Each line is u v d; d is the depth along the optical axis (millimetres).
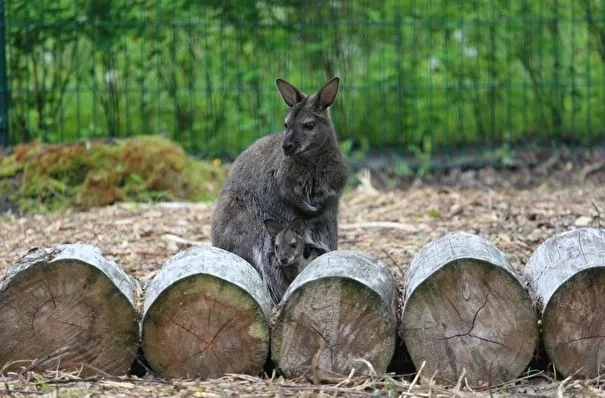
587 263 8234
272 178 11227
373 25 19938
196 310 8219
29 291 8250
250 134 19844
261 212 11312
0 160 16750
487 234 13258
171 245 13203
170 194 16469
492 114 19906
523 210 14500
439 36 20688
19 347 8281
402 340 8398
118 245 13148
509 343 8164
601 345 8195
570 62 20953
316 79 20516
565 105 21234
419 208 15172
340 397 7703
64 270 8258
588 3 19750
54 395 7562
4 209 16156
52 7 18828
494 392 7984
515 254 12172
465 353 8188
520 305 8133
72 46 20594
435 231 13672
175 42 19656
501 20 20031
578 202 15055
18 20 18859
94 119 19359
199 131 20000
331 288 8164
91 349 8328
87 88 20016
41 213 15969
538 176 18844
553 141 20109
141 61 19438
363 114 20609
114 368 8359
